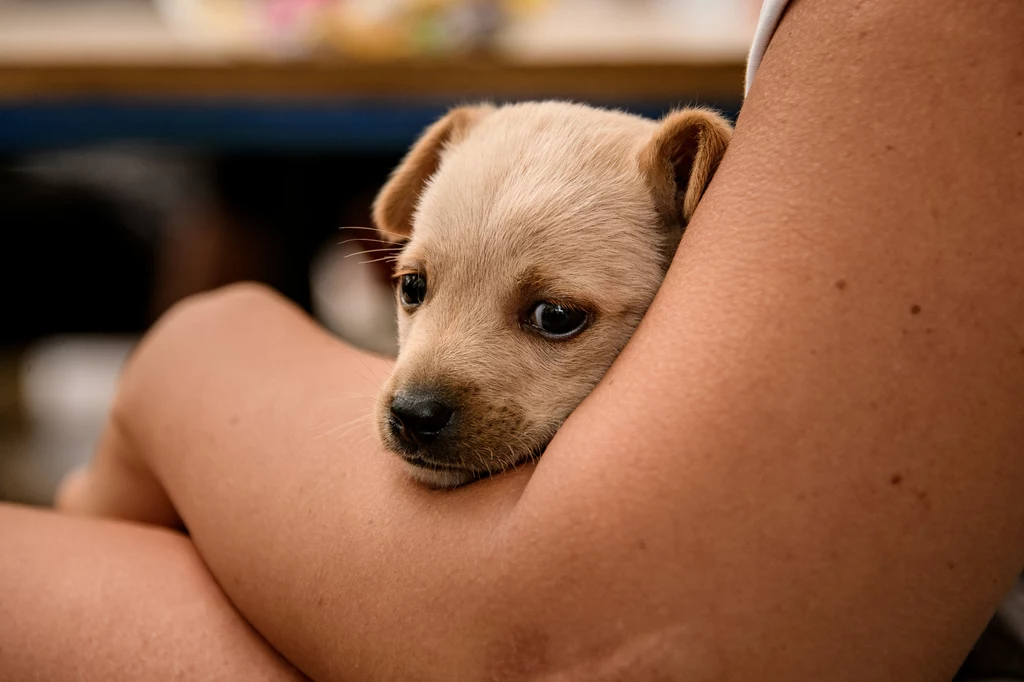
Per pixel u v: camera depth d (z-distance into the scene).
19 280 1.21
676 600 0.37
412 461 0.44
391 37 0.88
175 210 1.21
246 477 0.43
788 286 0.37
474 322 0.46
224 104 0.82
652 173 0.47
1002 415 0.36
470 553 0.39
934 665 0.37
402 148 0.86
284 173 1.08
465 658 0.38
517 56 0.83
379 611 0.39
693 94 0.82
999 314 0.36
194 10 1.01
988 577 0.37
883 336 0.37
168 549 0.45
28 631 0.42
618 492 0.37
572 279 0.46
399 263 0.50
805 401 0.37
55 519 0.46
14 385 1.16
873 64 0.38
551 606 0.37
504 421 0.45
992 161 0.37
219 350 0.47
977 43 0.37
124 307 1.25
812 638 0.37
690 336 0.38
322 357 0.46
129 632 0.42
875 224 0.37
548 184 0.47
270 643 0.42
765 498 0.37
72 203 1.19
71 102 0.80
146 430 0.47
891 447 0.37
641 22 1.15
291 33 0.88
